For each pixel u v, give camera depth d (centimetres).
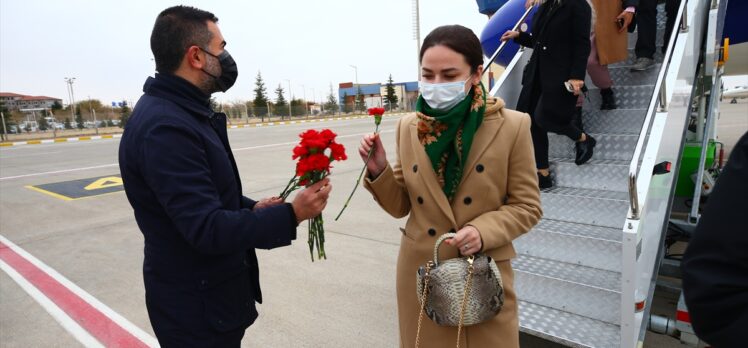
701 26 390
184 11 150
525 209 155
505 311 161
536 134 315
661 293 357
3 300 371
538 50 312
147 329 318
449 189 158
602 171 308
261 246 141
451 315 141
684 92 303
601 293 240
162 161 134
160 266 150
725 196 78
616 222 281
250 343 297
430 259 162
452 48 145
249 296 169
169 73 150
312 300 355
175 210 133
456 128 150
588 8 291
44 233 568
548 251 282
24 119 3809
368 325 314
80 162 1280
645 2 350
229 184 155
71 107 4175
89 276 416
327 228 548
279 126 3130
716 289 75
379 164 171
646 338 289
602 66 334
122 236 541
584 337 234
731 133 1369
